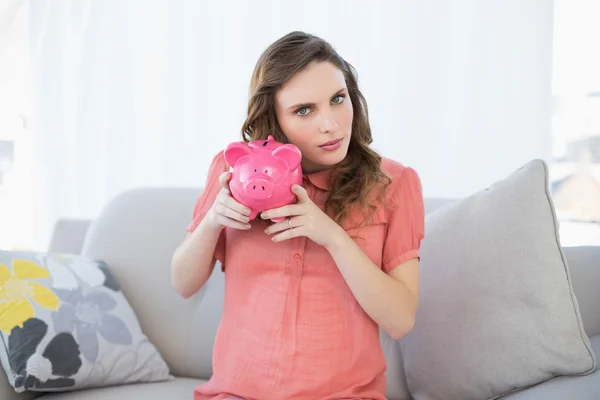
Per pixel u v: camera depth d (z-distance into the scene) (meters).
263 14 2.35
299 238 1.16
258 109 1.14
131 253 1.67
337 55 1.14
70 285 1.50
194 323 1.59
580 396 1.09
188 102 2.44
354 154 1.21
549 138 2.09
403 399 1.45
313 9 2.29
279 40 1.14
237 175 1.05
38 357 1.35
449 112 2.17
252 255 1.19
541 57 2.08
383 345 1.48
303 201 1.07
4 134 2.64
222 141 2.42
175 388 1.47
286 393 1.11
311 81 1.08
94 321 1.48
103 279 1.58
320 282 1.15
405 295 1.14
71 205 2.56
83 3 2.50
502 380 1.24
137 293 1.63
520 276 1.25
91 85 2.51
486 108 2.14
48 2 2.53
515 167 2.12
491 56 2.13
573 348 1.18
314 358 1.12
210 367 1.57
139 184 2.49
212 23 2.40
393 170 1.24
